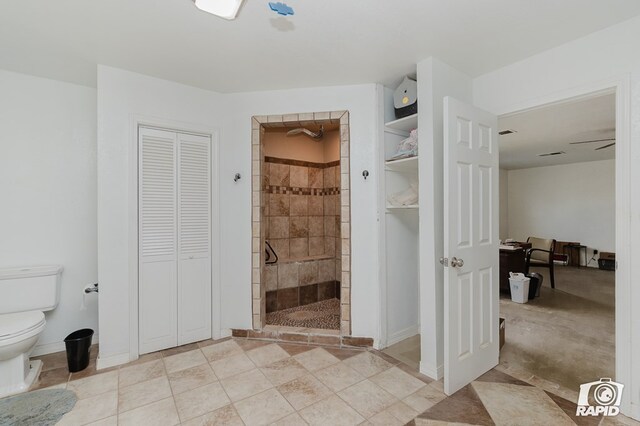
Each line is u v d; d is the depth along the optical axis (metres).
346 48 2.04
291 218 4.09
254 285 2.75
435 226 2.13
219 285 2.73
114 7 1.62
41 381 2.06
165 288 2.51
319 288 3.93
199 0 1.36
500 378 2.10
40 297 2.31
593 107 2.90
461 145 2.00
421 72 2.21
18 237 2.41
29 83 2.44
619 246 1.75
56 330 2.51
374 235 2.56
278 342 2.67
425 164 2.19
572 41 1.94
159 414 1.73
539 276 4.08
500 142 4.42
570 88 1.95
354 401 1.84
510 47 2.02
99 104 2.27
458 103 1.98
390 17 1.71
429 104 2.16
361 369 2.21
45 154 2.49
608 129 3.69
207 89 2.68
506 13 1.68
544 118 3.25
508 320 3.22
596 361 2.33
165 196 2.52
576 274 5.54
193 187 2.64
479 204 2.12
